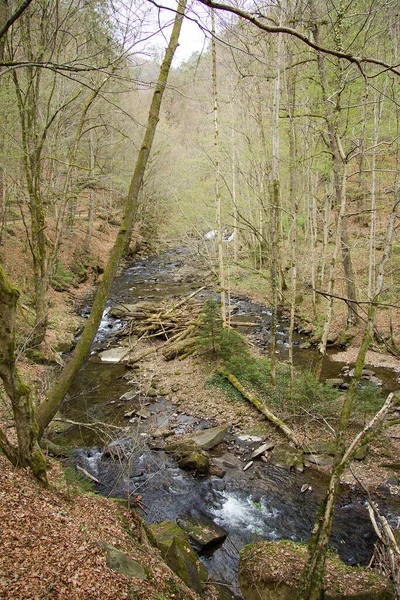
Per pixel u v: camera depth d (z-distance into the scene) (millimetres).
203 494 8055
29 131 12320
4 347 4328
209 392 12070
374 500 7844
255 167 19000
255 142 19078
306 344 16031
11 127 14219
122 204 34906
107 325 17984
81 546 4098
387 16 10898
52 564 3654
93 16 9164
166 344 15516
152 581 4344
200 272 26859
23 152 12195
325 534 4012
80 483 6828
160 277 26375
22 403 4707
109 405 11469
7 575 3309
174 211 26484
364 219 21609
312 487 8320
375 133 13102
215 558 6535
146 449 8711
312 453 9281
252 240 24344
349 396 4383
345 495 8039
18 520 4055
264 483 8445
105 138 23125
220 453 9453
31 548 3756
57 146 14523
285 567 5879
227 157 21016
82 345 5402
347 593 5227
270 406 11102
